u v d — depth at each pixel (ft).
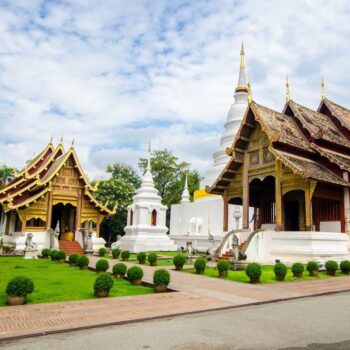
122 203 164.55
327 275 57.36
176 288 41.65
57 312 28.76
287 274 56.24
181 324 26.37
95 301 33.24
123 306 31.37
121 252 86.02
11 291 31.42
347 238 72.08
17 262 70.18
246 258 66.59
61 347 20.94
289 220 89.97
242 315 29.76
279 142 72.02
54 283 43.78
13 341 22.06
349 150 85.46
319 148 76.18
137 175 198.70
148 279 47.67
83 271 57.06
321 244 67.10
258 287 44.14
